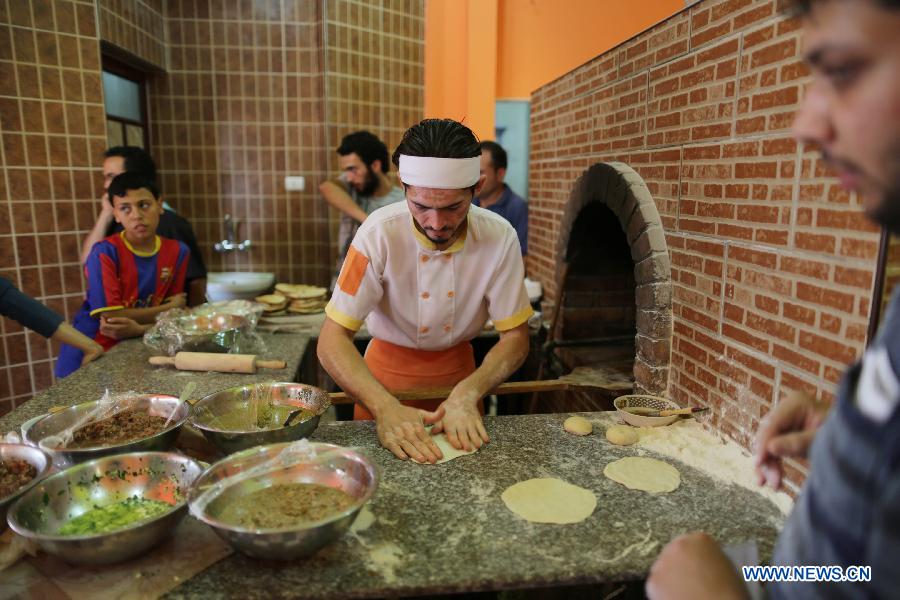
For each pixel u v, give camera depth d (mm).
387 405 1588
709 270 1689
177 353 2164
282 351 2428
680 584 788
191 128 4578
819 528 603
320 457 1273
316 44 4504
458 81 5184
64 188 3430
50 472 1322
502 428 1650
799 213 1337
